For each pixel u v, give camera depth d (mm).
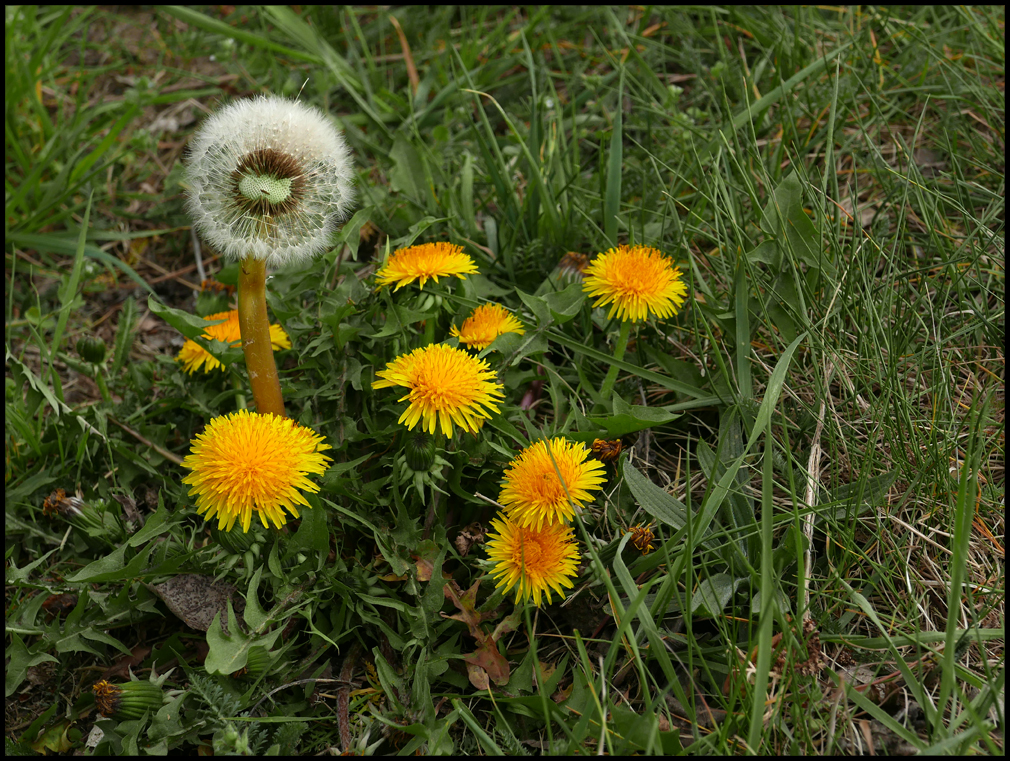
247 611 559
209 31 848
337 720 562
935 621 571
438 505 590
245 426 551
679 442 631
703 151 682
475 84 787
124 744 547
